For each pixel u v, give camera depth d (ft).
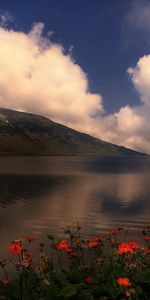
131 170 421.18
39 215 96.89
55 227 79.97
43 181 229.04
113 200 134.92
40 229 77.56
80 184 209.67
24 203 122.31
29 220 88.38
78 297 23.63
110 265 28.60
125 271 26.96
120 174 330.95
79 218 93.35
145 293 25.54
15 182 218.38
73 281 27.20
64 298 22.82
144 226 83.56
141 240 66.59
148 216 98.02
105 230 77.56
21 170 371.56
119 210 108.78
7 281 25.50
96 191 170.19
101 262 29.58
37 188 180.86
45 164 576.61
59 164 590.96
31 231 75.20
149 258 31.76
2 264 30.48
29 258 26.96
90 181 236.84
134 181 242.37
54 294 23.29
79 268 29.60
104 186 199.93
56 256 53.01
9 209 107.76
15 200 130.52
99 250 32.83
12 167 446.60
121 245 25.16
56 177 270.46
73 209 109.40
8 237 69.15
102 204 122.83
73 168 447.01
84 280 26.84
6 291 24.70
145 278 26.68
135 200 135.13
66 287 23.41
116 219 92.22
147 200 135.44
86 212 104.01
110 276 26.14
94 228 79.77
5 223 84.12
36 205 117.60
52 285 24.12
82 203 124.67
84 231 76.07
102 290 24.80
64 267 46.09
